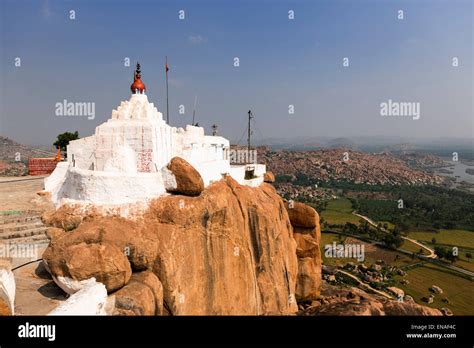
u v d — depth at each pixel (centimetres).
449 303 6688
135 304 1723
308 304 4381
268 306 3077
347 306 2056
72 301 1530
